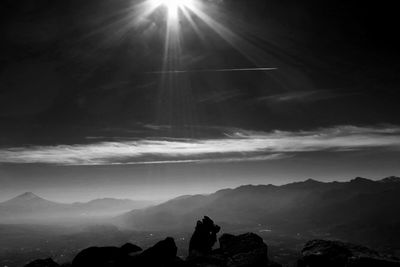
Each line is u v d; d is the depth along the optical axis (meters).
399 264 24.36
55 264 29.28
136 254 29.72
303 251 29.48
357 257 25.30
